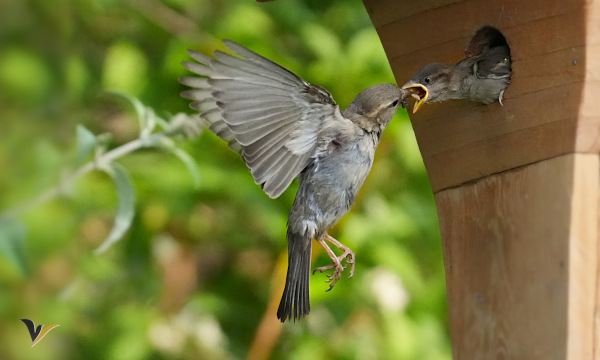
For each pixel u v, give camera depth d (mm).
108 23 12516
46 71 12219
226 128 8922
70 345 11617
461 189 8945
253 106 8367
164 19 12297
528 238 8375
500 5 8555
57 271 11641
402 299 11547
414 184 12188
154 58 12406
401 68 9320
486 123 8711
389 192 12102
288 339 11875
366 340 11656
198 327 11672
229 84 8266
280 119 8516
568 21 8156
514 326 8406
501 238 8578
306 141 8680
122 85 11930
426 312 11945
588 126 8109
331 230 11672
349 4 12734
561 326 8047
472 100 8781
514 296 8438
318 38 11906
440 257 12211
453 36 8938
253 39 11930
